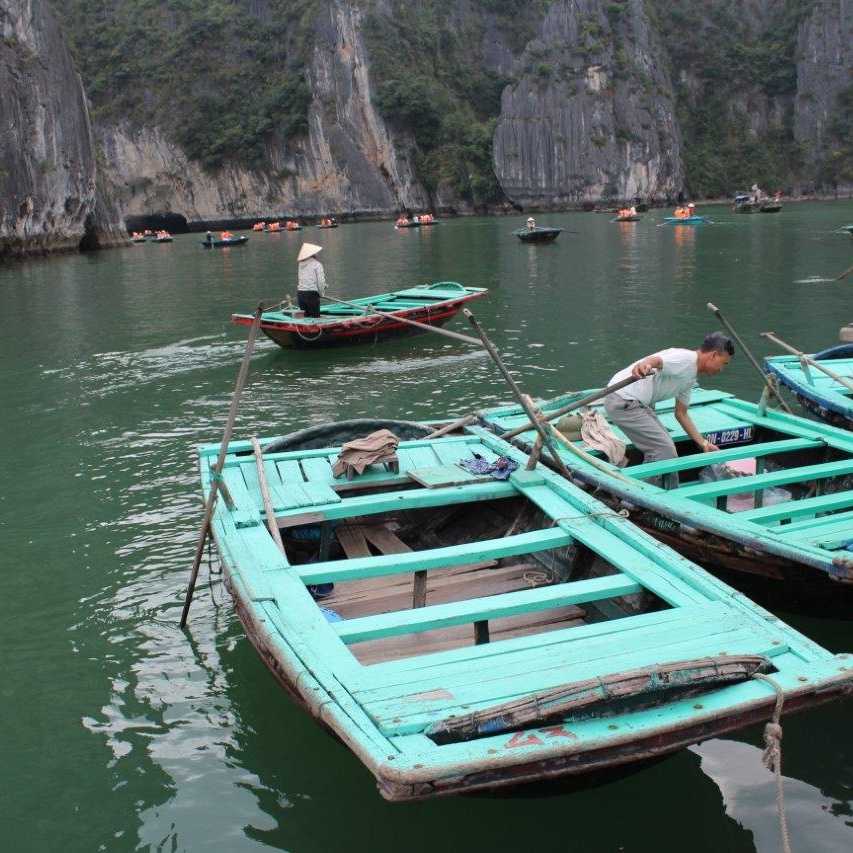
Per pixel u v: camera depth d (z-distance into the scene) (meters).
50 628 5.79
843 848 3.75
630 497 5.84
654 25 90.12
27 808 4.14
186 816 4.06
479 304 19.83
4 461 9.27
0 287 26.92
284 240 51.47
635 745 3.24
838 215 53.06
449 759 3.03
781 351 14.05
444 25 90.06
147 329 17.72
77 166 44.56
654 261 28.62
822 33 86.94
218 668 5.29
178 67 85.31
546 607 4.32
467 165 83.19
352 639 4.02
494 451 6.77
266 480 6.03
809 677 3.49
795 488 6.94
